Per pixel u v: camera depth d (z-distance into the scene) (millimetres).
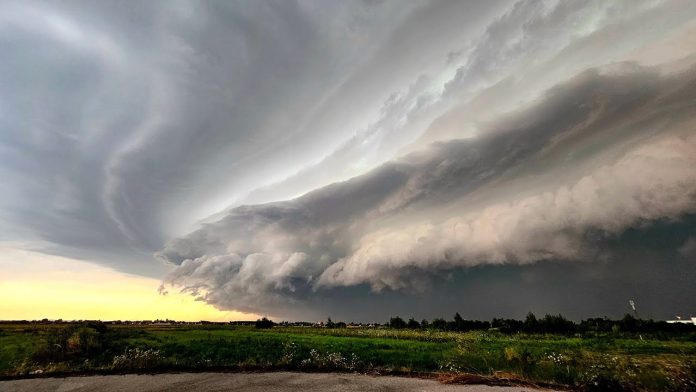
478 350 24203
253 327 81250
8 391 16297
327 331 58062
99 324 39594
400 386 14070
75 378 17969
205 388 14898
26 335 34438
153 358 20266
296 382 15383
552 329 63594
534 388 13047
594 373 13336
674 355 21719
